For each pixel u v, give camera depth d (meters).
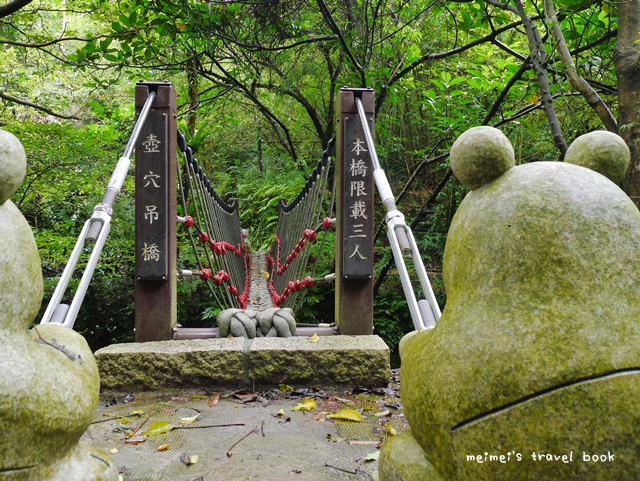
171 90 3.27
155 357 2.74
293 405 2.52
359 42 6.42
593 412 0.82
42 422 0.91
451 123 5.46
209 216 4.45
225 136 12.69
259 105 8.47
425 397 0.97
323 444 1.98
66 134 5.38
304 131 11.16
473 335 0.93
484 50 6.28
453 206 7.35
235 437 2.06
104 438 2.06
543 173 0.97
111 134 5.97
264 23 6.45
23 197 5.81
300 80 8.35
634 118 2.79
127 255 6.55
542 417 0.85
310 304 7.44
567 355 0.85
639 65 2.81
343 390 2.79
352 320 3.34
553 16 3.28
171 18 5.81
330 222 3.79
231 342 2.96
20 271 0.93
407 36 5.96
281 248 6.54
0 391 0.87
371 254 3.33
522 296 0.91
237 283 5.49
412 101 8.16
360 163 3.37
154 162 3.19
